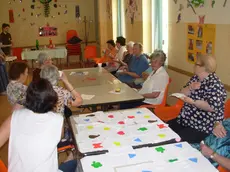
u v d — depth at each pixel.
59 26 8.72
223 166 1.70
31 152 1.46
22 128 1.48
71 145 2.21
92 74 4.05
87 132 1.90
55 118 1.54
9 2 8.12
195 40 3.40
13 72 2.70
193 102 2.21
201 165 1.45
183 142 1.72
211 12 3.02
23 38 8.48
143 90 3.22
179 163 1.47
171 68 4.12
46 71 2.32
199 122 2.31
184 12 3.60
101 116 2.21
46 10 8.45
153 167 1.43
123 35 6.66
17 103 2.50
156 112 2.76
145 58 4.10
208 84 2.24
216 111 2.20
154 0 4.54
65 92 2.35
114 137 1.81
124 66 4.59
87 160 1.52
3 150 3.28
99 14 8.05
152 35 4.75
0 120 4.33
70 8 8.70
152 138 1.79
